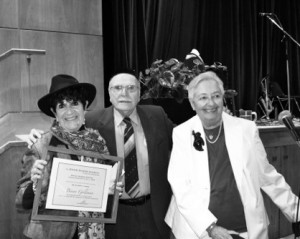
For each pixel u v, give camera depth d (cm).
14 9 381
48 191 167
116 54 443
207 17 550
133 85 218
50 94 179
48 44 397
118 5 441
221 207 200
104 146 191
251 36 578
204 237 202
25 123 322
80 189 172
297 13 642
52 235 174
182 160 208
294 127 189
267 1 608
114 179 180
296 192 367
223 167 204
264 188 213
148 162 222
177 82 281
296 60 641
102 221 175
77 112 183
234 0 559
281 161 354
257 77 595
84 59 417
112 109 229
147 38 484
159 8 488
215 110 201
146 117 230
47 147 167
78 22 412
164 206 224
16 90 388
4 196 254
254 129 210
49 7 397
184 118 284
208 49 555
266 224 202
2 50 377
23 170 175
